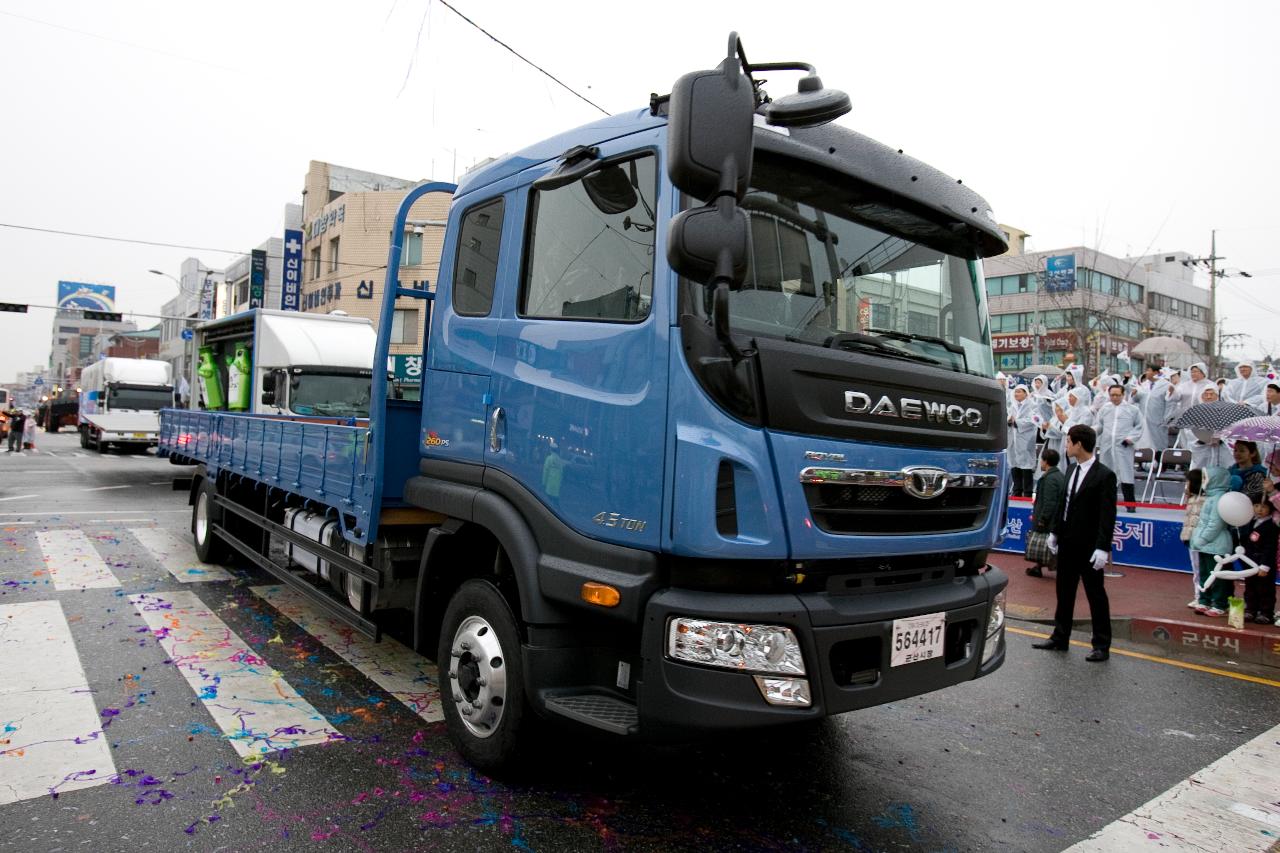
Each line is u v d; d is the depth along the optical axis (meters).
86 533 10.27
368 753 4.01
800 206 3.32
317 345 14.90
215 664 5.27
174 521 11.59
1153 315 48.09
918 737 4.63
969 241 4.00
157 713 4.41
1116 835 3.52
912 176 3.66
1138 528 10.30
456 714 3.93
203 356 18.14
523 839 3.25
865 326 3.45
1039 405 15.80
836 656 3.08
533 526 3.56
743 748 4.34
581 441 3.37
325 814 3.39
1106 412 14.25
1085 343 38.19
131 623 6.16
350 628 6.22
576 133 3.70
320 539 5.52
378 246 32.94
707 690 2.89
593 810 3.53
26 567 8.12
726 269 2.72
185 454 9.42
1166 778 4.17
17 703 4.50
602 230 3.46
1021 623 7.83
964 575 3.79
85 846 3.08
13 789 3.51
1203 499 8.00
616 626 3.28
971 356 3.87
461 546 4.25
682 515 2.95
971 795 3.89
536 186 3.80
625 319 3.29
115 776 3.66
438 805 3.50
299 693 4.81
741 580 3.01
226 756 3.91
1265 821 3.69
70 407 50.72
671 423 3.02
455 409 4.20
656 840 3.30
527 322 3.76
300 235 37.50
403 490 4.62
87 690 4.72
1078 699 5.45
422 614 4.24
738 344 2.94
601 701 3.32
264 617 6.47
